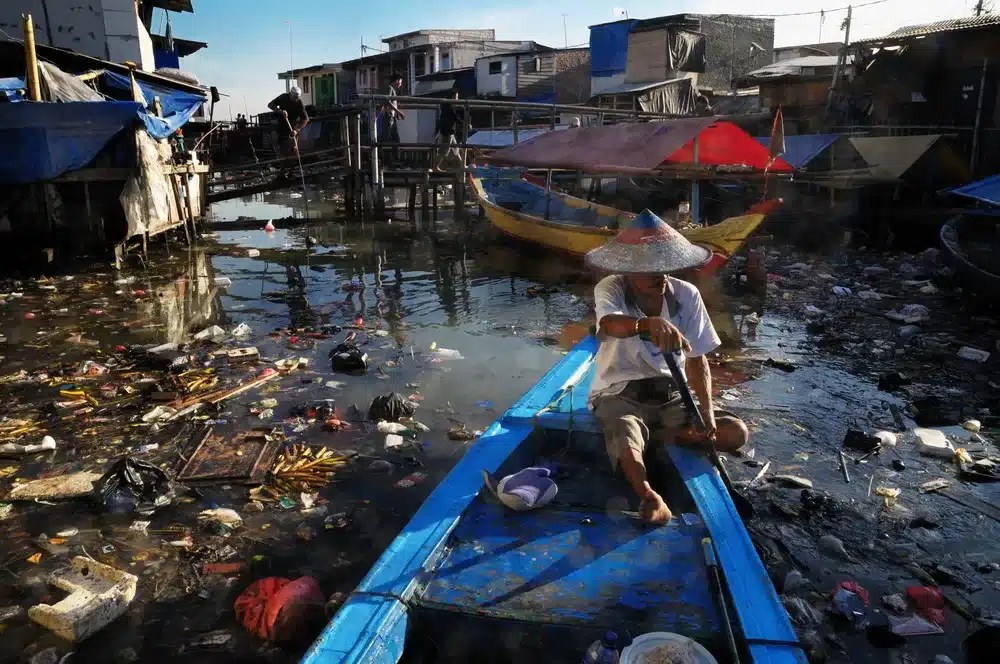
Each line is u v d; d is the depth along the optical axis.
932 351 7.08
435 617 2.52
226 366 6.57
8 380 6.21
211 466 4.51
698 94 27.16
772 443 4.90
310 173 18.95
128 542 3.68
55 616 2.96
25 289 10.15
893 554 3.57
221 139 33.50
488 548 2.88
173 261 12.68
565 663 2.48
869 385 6.10
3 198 11.27
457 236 16.12
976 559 3.54
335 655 2.19
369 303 9.31
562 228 11.53
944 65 17.67
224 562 3.51
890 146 14.58
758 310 8.87
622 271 3.42
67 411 5.48
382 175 18.89
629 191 18.61
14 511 3.99
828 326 8.06
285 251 13.90
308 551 3.59
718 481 3.30
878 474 4.45
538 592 2.60
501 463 3.54
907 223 13.80
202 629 3.02
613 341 3.75
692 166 10.02
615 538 2.97
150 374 6.39
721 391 5.94
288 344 7.29
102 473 4.42
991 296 8.41
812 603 3.18
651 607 2.52
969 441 4.91
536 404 4.29
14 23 16.61
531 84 31.50
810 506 4.01
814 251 13.77
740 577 2.58
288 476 4.34
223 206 24.45
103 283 10.64
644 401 3.71
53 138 10.98
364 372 6.38
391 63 40.66
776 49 31.56
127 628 3.02
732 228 8.96
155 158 12.25
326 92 45.44
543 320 8.33
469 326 8.05
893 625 3.02
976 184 10.28
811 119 20.45
